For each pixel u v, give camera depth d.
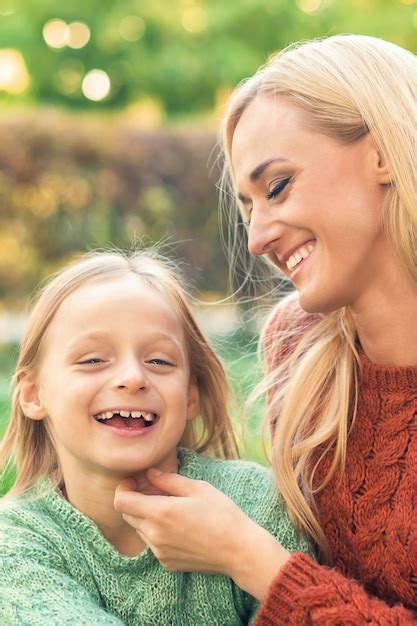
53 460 2.19
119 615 1.96
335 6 13.30
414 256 1.92
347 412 2.03
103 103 14.51
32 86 14.67
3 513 2.02
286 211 1.93
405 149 1.91
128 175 8.95
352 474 1.98
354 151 1.94
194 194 8.99
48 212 8.92
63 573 1.92
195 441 2.38
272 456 2.14
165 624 1.97
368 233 1.92
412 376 1.96
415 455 1.90
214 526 1.89
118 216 8.98
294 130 1.94
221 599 2.01
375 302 1.98
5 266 8.98
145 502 1.91
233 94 2.13
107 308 2.03
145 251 2.67
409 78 2.01
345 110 1.95
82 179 8.90
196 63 13.46
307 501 2.06
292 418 2.13
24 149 8.77
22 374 2.18
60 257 9.00
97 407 1.97
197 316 2.39
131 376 1.94
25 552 1.92
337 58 2.03
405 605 1.87
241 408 2.49
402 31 12.93
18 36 14.10
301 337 2.31
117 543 2.05
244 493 2.14
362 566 1.93
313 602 1.78
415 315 1.97
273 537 1.91
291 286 3.00
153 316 2.05
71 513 2.00
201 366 2.30
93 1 14.16
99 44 14.25
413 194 1.89
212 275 9.04
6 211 8.86
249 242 2.01
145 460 1.96
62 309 2.08
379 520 1.91
